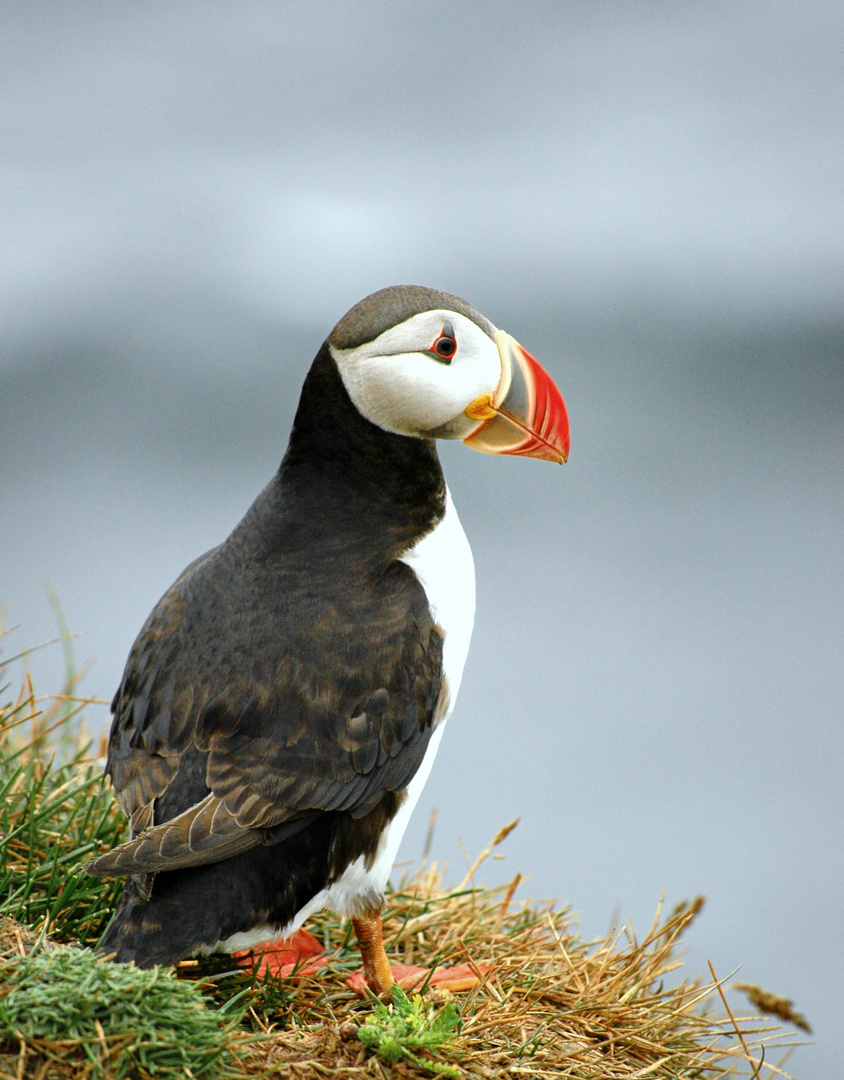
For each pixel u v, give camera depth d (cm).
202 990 479
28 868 502
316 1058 421
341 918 586
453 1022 434
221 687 467
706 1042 571
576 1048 476
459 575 532
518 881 597
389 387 510
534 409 531
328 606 485
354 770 465
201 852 421
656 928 584
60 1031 372
